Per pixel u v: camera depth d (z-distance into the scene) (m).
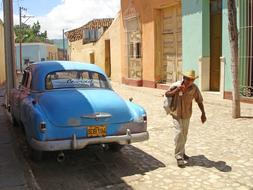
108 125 6.38
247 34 12.32
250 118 10.34
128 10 22.11
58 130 6.12
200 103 6.77
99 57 33.47
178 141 6.57
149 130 9.46
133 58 21.86
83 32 41.50
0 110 12.90
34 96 7.07
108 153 7.52
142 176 6.18
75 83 7.25
